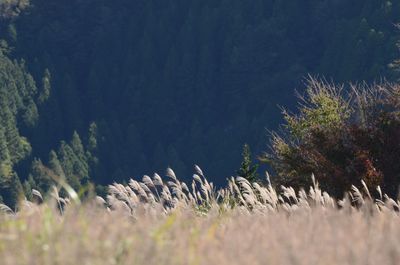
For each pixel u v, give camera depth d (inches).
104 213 506.9
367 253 384.8
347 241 423.8
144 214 562.3
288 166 1908.2
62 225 426.9
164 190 1067.9
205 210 1071.6
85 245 370.3
